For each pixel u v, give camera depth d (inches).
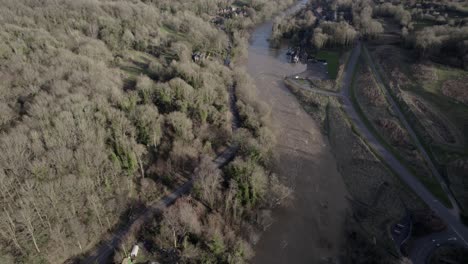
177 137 4018.2
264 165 3878.0
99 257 2807.6
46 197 2819.9
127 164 3467.0
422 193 3627.0
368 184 3882.9
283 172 4057.6
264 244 3161.9
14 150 2997.0
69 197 2933.1
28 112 3607.3
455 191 3587.6
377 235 3193.9
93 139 3454.7
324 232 3319.4
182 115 4163.4
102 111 3855.8
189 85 4864.7
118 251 2802.7
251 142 3885.3
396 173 3934.5
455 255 2908.5
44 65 4724.4
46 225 2775.6
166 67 5708.7
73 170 3147.1
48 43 5231.3
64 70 4522.6
